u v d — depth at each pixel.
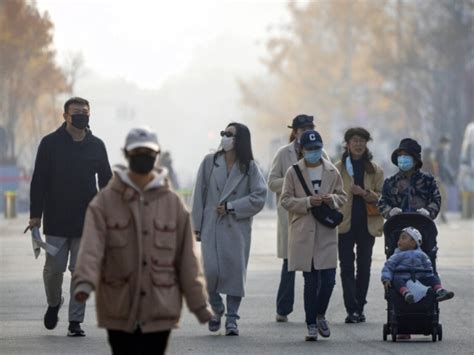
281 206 26.61
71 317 24.14
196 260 15.56
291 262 24.03
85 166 24.50
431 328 23.38
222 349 22.50
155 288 15.40
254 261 41.47
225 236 24.66
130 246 15.45
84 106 24.39
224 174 24.86
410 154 24.42
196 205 24.83
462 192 76.75
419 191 24.61
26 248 47.75
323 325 24.00
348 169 26.91
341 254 26.69
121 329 15.40
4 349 22.39
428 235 23.72
